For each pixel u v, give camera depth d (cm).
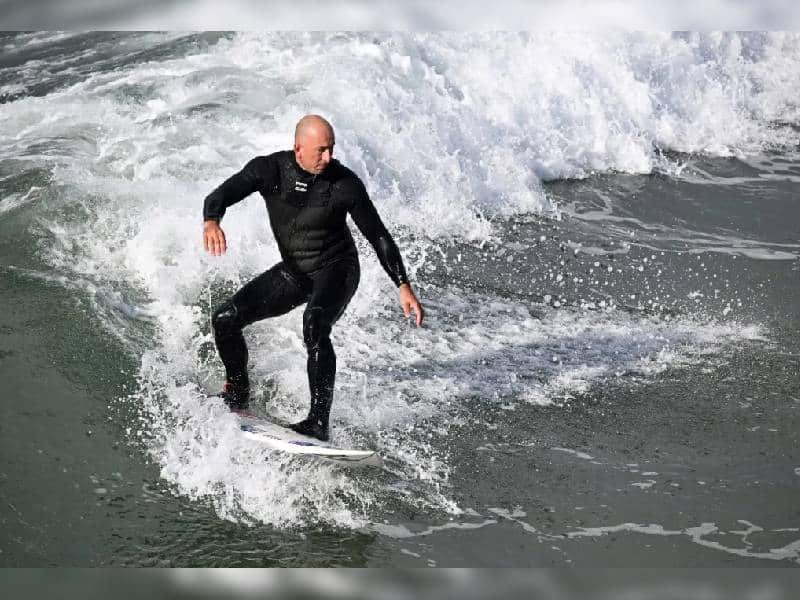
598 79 3362
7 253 2166
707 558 1479
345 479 1622
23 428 1667
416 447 1727
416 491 1611
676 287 2452
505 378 1977
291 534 1498
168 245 2245
